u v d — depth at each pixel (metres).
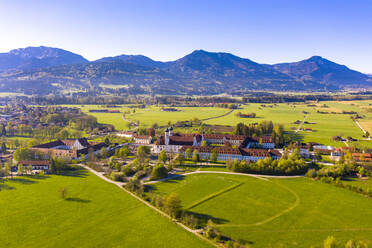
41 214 147.38
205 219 144.12
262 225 138.38
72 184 191.12
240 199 168.38
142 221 140.88
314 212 152.50
